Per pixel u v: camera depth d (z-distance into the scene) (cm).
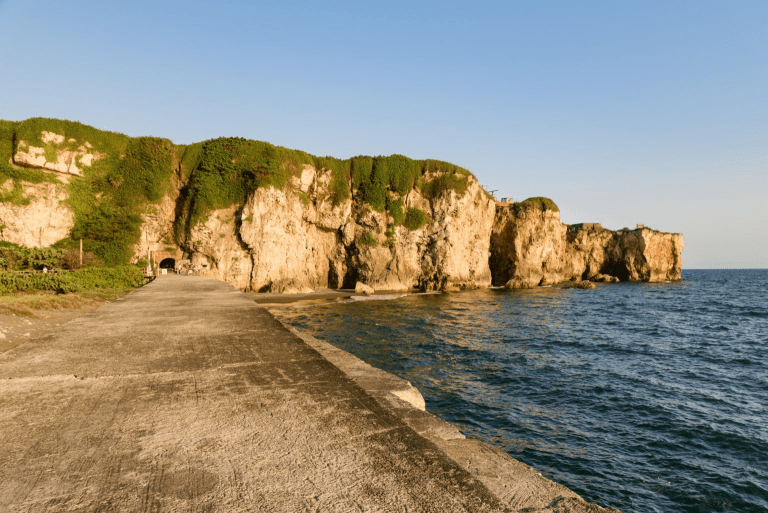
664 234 10506
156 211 5600
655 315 4197
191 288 1931
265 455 264
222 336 664
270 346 589
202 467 248
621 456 1134
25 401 356
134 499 212
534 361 2153
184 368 470
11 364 479
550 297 6034
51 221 5031
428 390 1650
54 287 2373
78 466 246
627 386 1736
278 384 416
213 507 207
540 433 1268
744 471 1059
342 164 6788
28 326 1405
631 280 10100
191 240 5528
